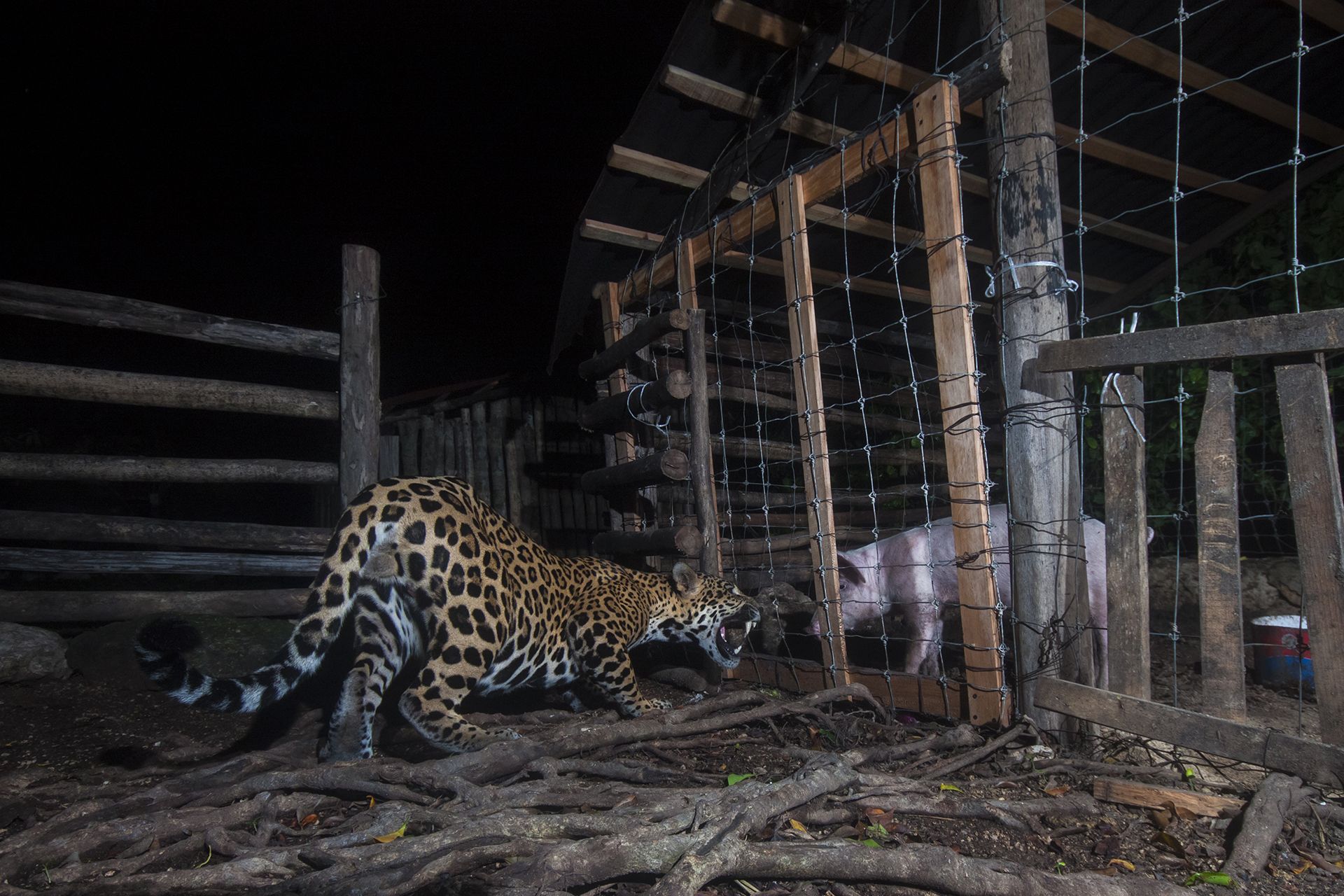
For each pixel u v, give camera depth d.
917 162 4.44
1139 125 6.25
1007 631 5.45
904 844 2.81
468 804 2.95
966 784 3.45
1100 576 4.84
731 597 5.32
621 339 6.22
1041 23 4.12
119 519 5.14
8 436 9.48
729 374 7.09
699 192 6.08
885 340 8.38
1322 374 3.14
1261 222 7.36
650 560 6.62
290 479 5.63
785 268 5.08
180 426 10.81
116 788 3.34
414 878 2.29
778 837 2.68
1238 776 3.53
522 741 3.52
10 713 4.23
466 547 3.95
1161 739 3.41
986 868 2.47
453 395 10.03
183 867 2.70
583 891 2.40
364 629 3.85
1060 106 5.94
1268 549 7.04
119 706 4.46
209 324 5.40
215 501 10.80
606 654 4.57
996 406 8.68
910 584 5.55
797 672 5.20
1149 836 3.01
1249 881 2.59
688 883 2.20
